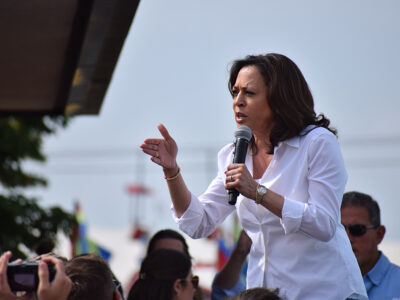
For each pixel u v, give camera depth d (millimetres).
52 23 14016
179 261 9500
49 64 16172
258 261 9672
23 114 19266
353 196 12531
